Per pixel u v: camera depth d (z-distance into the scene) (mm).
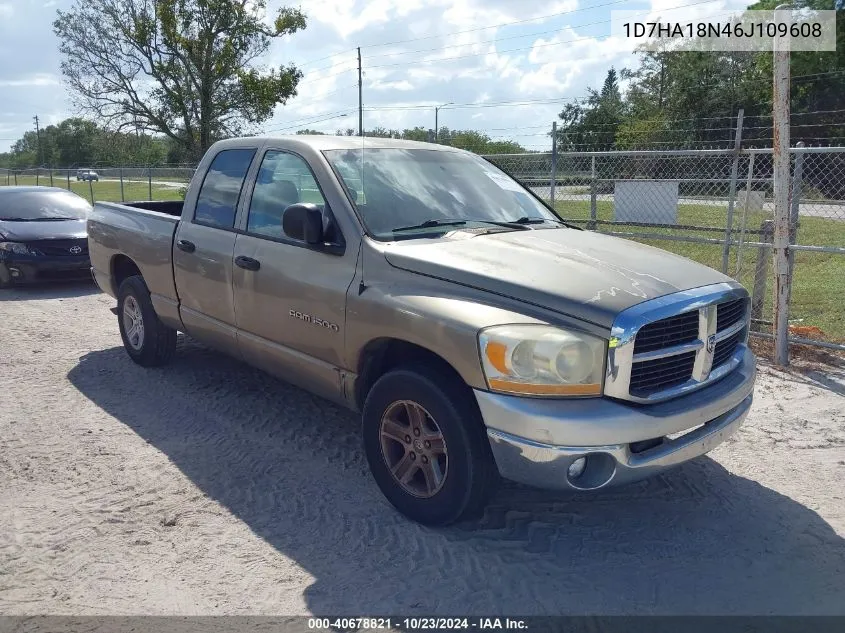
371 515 3980
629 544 3738
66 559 3557
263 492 4246
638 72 43125
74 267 10781
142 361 6516
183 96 34688
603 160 16578
